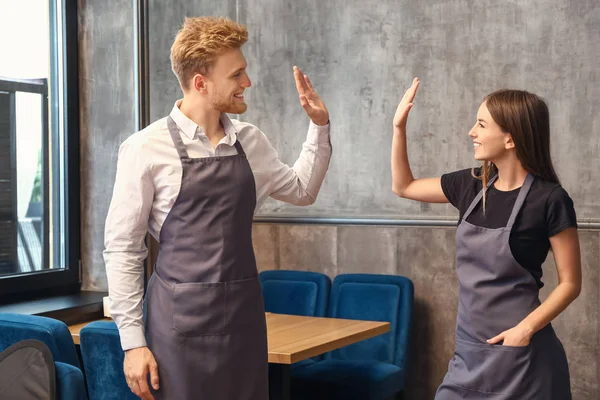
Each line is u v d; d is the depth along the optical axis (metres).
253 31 4.93
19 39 4.27
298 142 4.83
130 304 2.12
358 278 4.40
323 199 4.77
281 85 4.86
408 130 4.50
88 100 4.55
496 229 2.34
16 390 2.21
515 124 2.31
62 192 4.53
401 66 4.51
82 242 4.60
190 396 2.14
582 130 4.07
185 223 2.15
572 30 4.07
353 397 3.81
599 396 4.05
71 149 4.52
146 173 2.11
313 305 4.44
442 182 2.56
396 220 4.54
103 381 2.59
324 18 4.72
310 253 4.81
